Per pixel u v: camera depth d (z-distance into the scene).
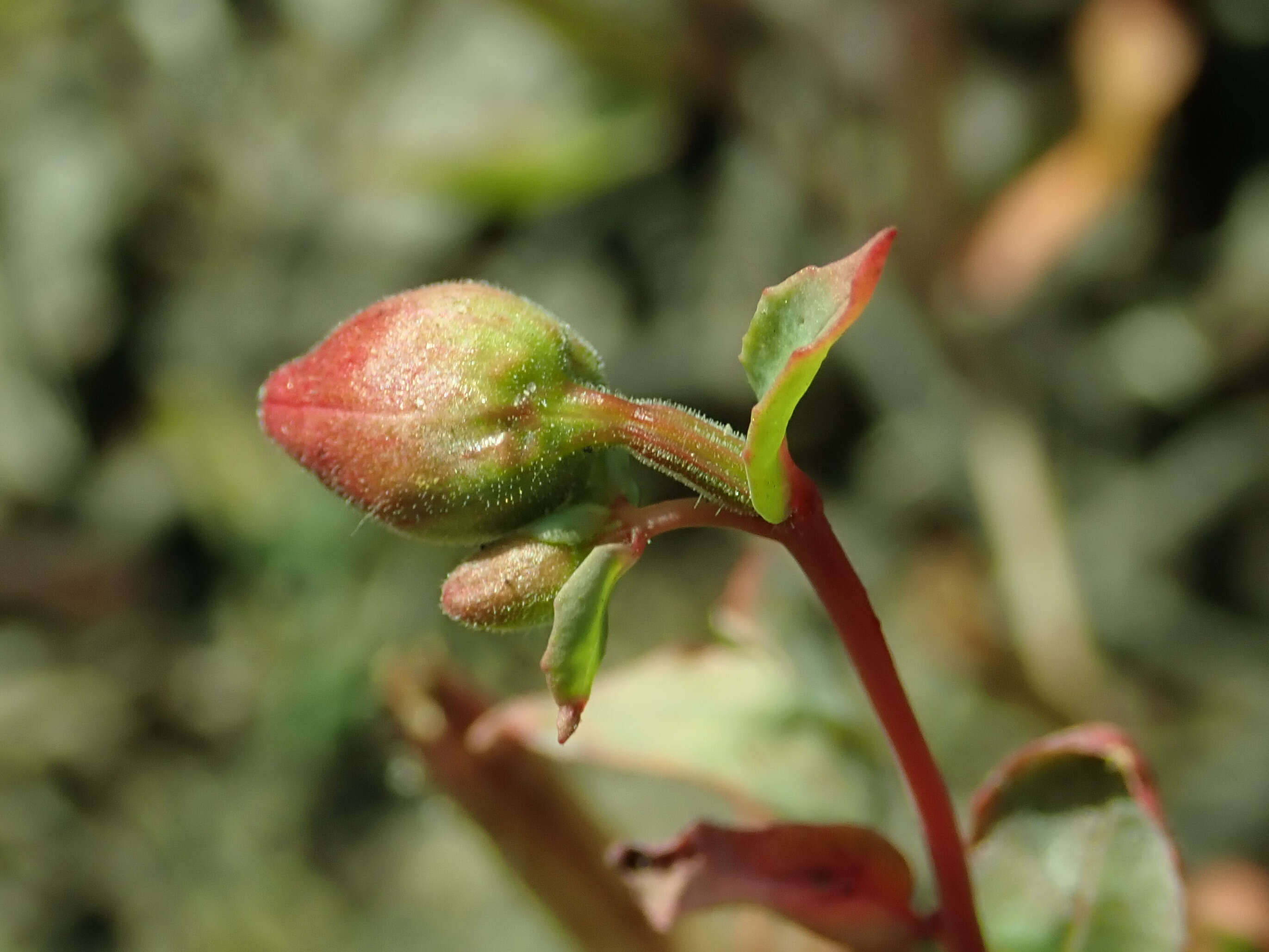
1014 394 0.21
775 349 0.09
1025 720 0.22
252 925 0.24
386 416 0.09
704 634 0.25
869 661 0.09
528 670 0.24
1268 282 0.24
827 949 0.11
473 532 0.09
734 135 0.25
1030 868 0.10
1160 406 0.25
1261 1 0.24
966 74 0.25
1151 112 0.20
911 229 0.21
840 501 0.26
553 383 0.09
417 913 0.23
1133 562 0.24
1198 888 0.16
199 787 0.26
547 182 0.23
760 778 0.11
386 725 0.11
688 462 0.09
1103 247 0.25
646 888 0.10
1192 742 0.22
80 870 0.26
